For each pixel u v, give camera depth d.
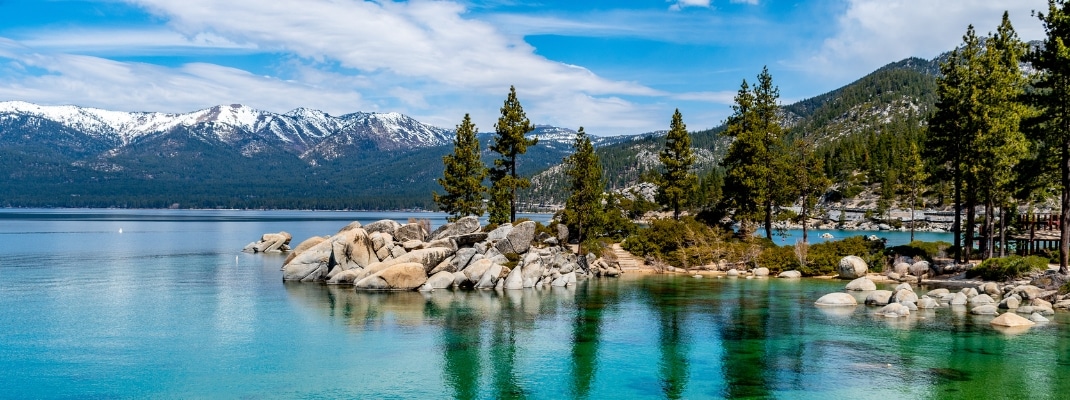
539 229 76.00
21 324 39.34
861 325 38.25
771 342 34.12
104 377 28.06
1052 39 47.94
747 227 81.31
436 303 47.50
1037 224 72.25
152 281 60.88
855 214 180.75
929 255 64.56
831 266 65.69
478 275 56.75
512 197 83.19
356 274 58.34
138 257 89.19
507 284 56.31
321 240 76.88
